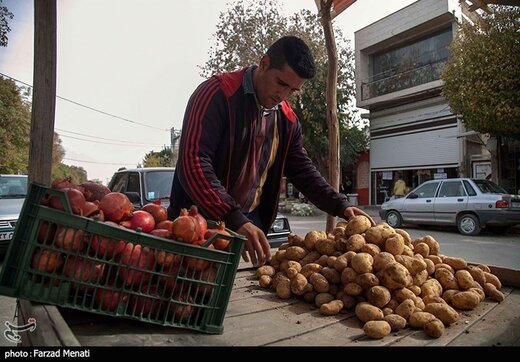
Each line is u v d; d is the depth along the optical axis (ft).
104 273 3.81
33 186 3.68
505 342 4.00
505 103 28.32
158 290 3.92
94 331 3.80
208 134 6.15
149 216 4.32
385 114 51.62
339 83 50.67
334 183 13.12
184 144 6.05
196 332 4.04
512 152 38.11
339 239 5.72
